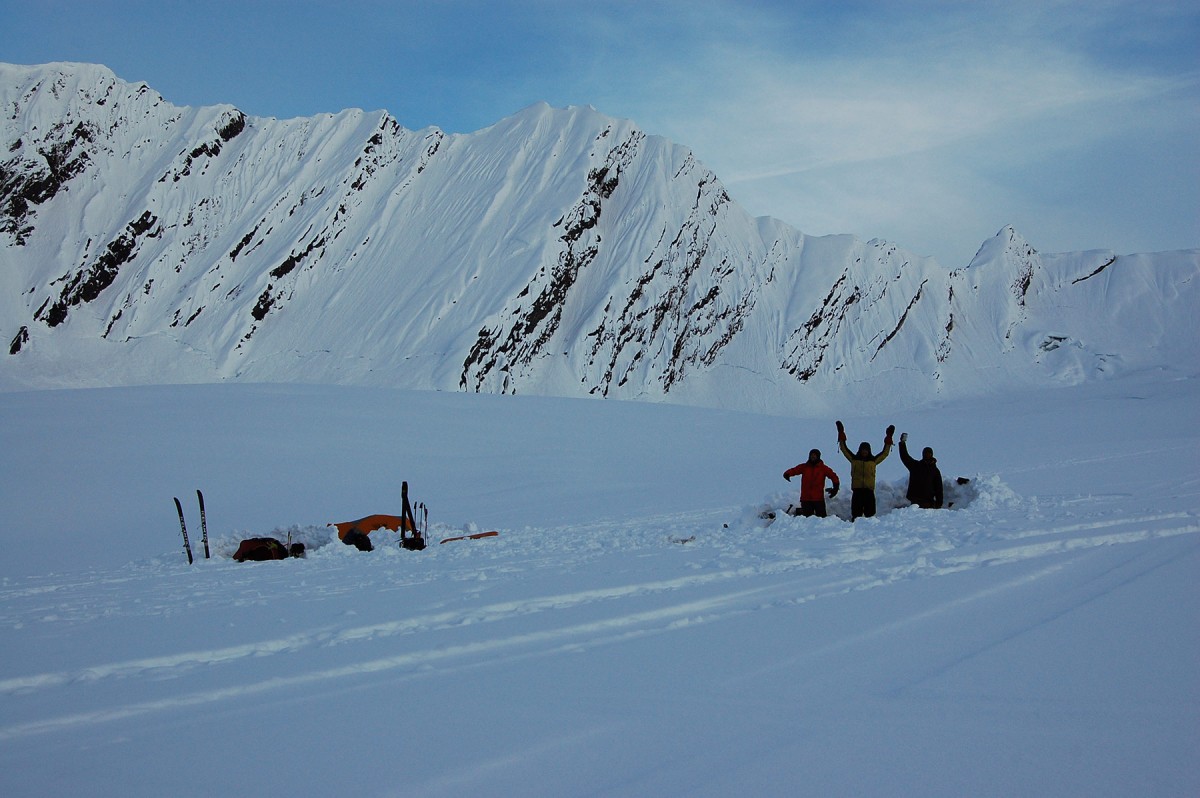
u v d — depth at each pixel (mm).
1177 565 7004
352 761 3520
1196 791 3023
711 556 9039
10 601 9281
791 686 4277
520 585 7746
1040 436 44562
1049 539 8461
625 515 17531
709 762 3375
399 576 9266
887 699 4047
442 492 26797
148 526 22344
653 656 4949
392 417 41344
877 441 43688
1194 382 97250
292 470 30312
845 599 6309
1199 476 16219
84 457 30984
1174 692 4031
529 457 34062
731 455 37781
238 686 4738
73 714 4328
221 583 9773
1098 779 3137
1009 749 3424
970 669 4453
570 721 3906
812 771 3256
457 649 5352
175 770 3502
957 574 7082
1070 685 4160
